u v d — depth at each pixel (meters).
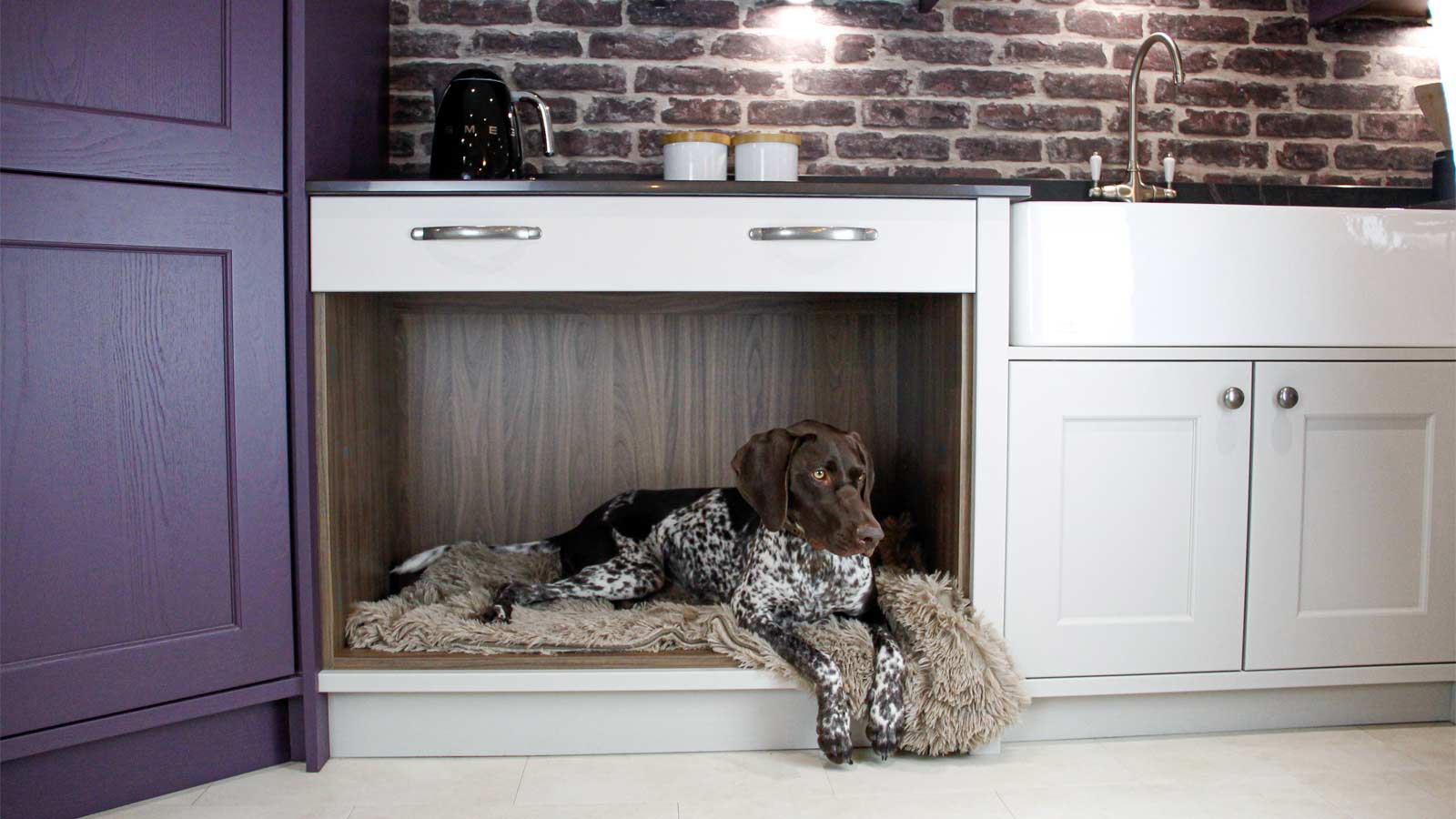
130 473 1.55
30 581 1.47
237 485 1.64
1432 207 2.24
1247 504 1.83
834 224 1.74
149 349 1.56
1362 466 1.86
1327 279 1.83
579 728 1.78
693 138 2.00
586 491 2.29
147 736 1.60
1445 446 1.88
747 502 2.00
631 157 2.30
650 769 1.71
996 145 2.35
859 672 1.71
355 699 1.76
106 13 1.50
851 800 1.59
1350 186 2.40
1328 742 1.85
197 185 1.58
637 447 2.29
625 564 2.05
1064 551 1.80
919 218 1.75
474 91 2.00
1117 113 2.37
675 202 1.73
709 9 2.29
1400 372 1.86
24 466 1.47
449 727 1.77
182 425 1.59
